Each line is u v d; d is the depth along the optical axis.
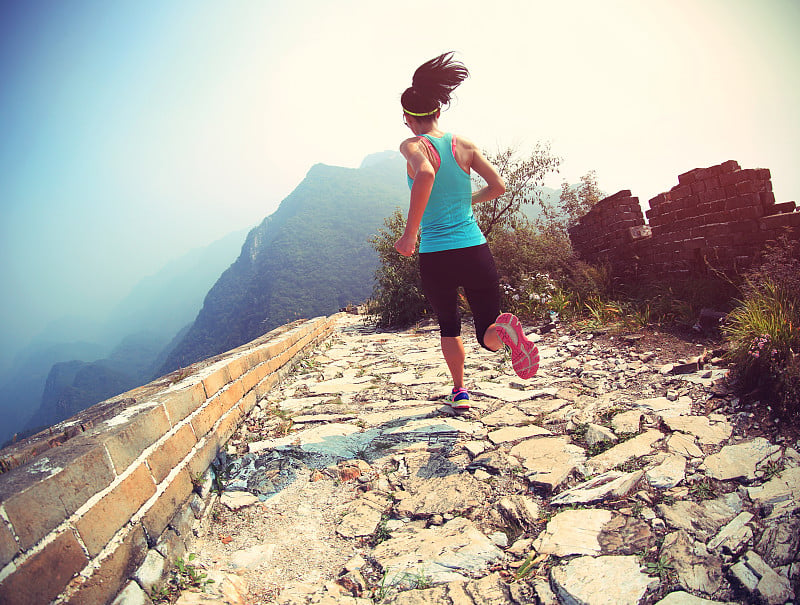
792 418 2.47
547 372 4.25
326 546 2.01
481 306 2.98
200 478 2.35
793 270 3.79
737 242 4.71
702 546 1.68
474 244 2.85
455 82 2.80
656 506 1.96
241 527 2.17
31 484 1.24
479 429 3.06
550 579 1.62
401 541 1.98
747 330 3.25
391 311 10.59
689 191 5.36
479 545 1.88
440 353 6.16
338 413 3.74
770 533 1.66
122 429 1.72
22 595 1.11
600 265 7.13
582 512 2.00
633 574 1.59
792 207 4.36
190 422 2.40
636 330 4.90
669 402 3.05
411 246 2.62
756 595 1.43
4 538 1.10
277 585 1.76
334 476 2.63
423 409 3.61
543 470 2.39
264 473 2.68
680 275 5.58
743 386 2.93
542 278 7.39
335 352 7.25
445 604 1.57
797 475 1.99
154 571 1.65
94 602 1.35
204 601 1.60
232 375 3.42
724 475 2.11
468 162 2.88
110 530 1.50
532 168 10.40
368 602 1.63
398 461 2.73
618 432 2.72
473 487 2.34
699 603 1.43
